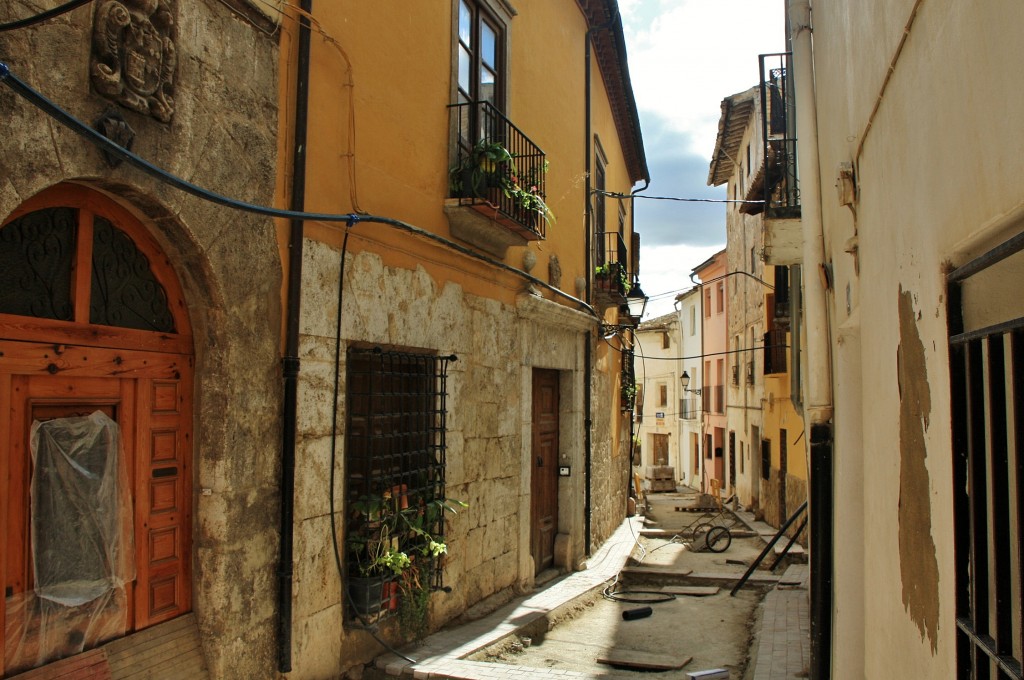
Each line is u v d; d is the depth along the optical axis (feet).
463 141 23.35
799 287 28.71
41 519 10.62
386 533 17.88
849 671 14.51
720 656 21.91
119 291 11.93
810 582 17.85
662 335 139.64
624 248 43.09
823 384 17.20
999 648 6.26
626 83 46.21
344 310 16.60
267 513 14.16
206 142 12.66
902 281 9.22
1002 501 6.40
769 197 23.81
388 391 18.93
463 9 23.56
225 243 13.10
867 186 11.64
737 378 81.61
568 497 32.86
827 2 15.66
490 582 24.48
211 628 12.92
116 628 11.69
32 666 10.43
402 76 19.35
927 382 8.11
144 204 11.81
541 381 31.37
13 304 10.32
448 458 21.48
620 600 29.19
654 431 141.18
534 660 20.90
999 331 6.03
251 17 13.84
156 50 11.50
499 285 25.48
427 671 17.15
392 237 18.70
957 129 6.68
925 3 7.63
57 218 10.99
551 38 32.07
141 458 12.21
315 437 15.61
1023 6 5.00
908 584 9.25
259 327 13.99
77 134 10.33
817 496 17.13
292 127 15.03
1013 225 5.69
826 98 16.33
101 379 11.58
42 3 9.87
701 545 42.52
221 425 13.08
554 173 32.30
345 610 16.93
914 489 8.84
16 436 10.32
